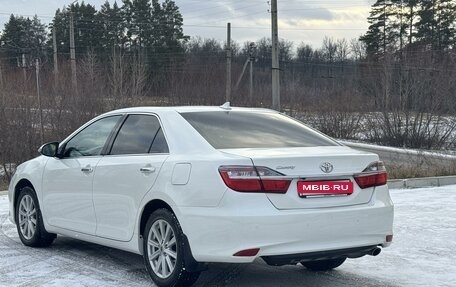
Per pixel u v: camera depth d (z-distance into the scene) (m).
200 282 5.63
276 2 26.03
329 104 30.05
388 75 27.91
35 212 7.08
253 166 4.77
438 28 58.50
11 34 74.50
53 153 6.82
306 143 5.62
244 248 4.65
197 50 72.25
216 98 30.70
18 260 6.50
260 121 5.99
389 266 6.30
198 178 4.95
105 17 69.94
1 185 15.41
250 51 51.62
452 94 25.75
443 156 16.66
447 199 11.04
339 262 5.94
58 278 5.73
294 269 6.18
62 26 68.56
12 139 16.95
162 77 36.44
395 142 26.48
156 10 70.62
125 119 6.18
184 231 4.99
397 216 9.21
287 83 44.28
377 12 62.94
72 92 18.69
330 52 70.88
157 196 5.27
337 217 4.91
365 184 5.18
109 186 5.88
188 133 5.44
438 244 7.30
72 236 6.54
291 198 4.81
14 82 18.58
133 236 5.59
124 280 5.65
